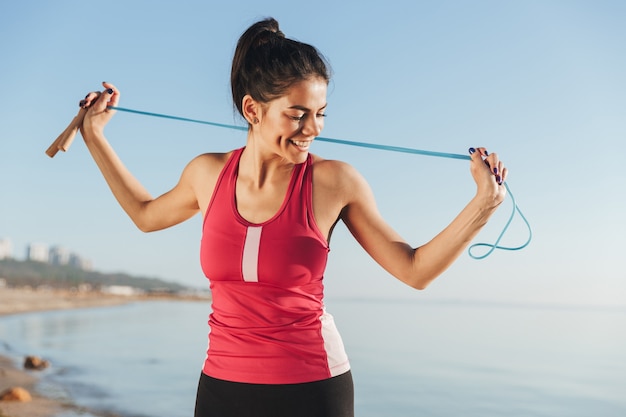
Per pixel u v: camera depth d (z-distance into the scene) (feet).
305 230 5.78
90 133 7.03
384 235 5.96
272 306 5.77
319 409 5.72
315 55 5.66
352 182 5.99
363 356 60.80
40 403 28.81
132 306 160.56
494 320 123.75
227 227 5.89
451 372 50.96
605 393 43.32
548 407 38.73
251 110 5.84
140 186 7.11
